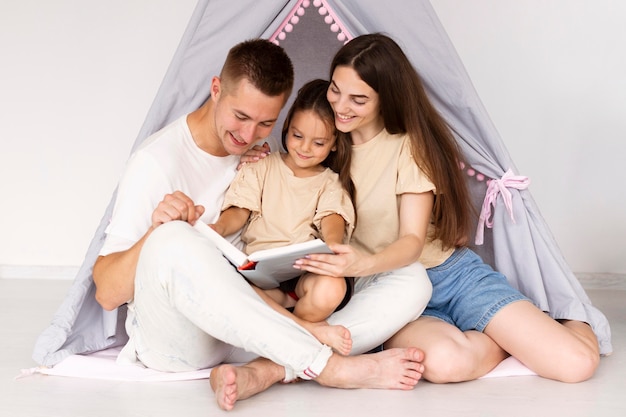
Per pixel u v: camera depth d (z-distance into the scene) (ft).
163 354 6.08
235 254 5.65
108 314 6.63
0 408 5.59
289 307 6.49
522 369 6.53
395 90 6.42
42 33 11.54
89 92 11.59
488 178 7.28
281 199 6.67
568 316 6.95
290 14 7.22
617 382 6.32
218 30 6.89
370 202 6.70
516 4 11.06
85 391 5.95
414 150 6.57
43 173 11.70
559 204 11.26
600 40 11.02
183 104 6.95
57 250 11.75
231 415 5.45
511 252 7.22
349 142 6.79
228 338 5.60
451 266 6.87
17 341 7.68
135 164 6.28
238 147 6.29
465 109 7.00
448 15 11.14
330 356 5.84
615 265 11.25
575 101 11.10
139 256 5.62
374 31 7.05
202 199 6.60
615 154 11.13
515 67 11.13
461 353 6.20
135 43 11.53
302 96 6.53
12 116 11.64
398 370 6.03
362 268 5.93
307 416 5.46
